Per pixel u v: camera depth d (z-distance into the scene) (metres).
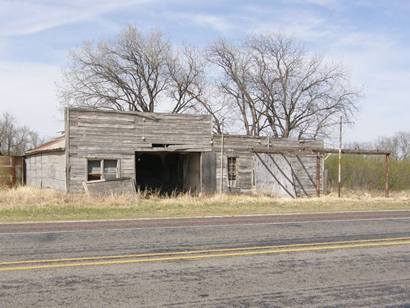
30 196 21.52
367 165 39.19
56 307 5.59
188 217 15.91
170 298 5.98
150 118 26.19
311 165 32.03
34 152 29.84
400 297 6.12
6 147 73.44
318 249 9.34
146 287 6.47
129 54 46.75
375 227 12.95
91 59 45.25
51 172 26.98
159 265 7.80
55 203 19.77
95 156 24.66
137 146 25.78
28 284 6.56
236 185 28.88
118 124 25.31
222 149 28.28
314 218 15.59
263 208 19.84
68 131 24.05
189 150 26.59
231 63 48.19
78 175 24.23
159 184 32.09
